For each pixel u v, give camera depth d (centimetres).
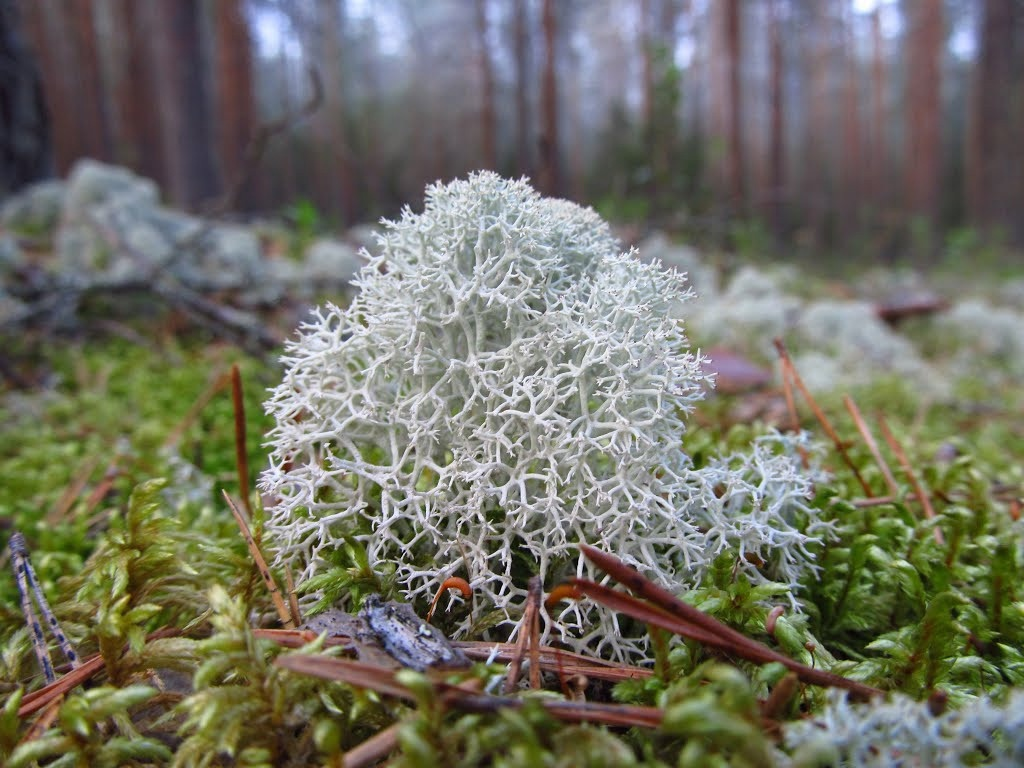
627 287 14
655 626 11
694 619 11
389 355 14
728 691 10
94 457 24
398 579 14
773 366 45
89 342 42
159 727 12
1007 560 14
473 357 14
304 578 14
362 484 14
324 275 54
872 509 17
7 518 21
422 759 9
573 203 17
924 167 166
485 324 15
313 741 11
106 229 46
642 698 12
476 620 13
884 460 21
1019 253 160
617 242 17
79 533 18
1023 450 30
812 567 14
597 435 14
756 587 13
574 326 14
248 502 18
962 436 32
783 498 15
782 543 14
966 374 50
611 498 13
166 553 14
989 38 177
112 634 12
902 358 47
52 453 25
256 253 52
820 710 11
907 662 12
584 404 14
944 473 19
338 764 10
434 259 15
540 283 14
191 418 27
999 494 20
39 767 11
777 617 12
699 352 14
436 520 14
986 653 14
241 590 14
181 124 103
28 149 61
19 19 60
